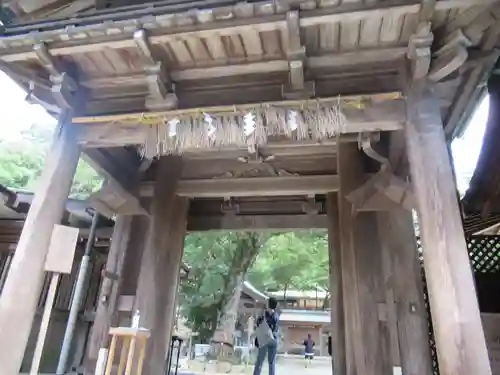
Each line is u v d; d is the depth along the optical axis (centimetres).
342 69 354
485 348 239
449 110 359
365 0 285
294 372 1195
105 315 503
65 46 338
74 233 336
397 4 285
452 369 238
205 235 1238
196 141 340
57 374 625
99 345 487
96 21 340
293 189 564
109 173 488
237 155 582
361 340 434
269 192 568
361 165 507
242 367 1261
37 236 333
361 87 349
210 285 1264
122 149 517
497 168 473
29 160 1573
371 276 462
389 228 480
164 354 486
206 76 373
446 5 278
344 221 495
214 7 312
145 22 313
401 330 430
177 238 562
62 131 374
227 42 336
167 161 581
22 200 666
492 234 611
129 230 557
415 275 452
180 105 378
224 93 376
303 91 345
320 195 649
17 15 394
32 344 688
